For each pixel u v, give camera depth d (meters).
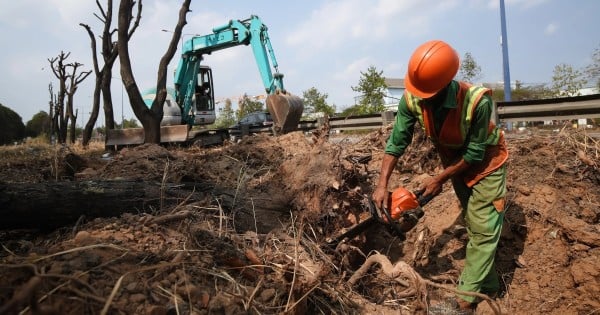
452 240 4.16
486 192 3.27
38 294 1.86
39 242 2.70
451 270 3.87
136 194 3.17
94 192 2.97
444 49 2.99
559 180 4.16
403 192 3.29
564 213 3.77
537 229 3.83
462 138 3.11
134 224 2.74
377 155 5.67
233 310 2.21
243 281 2.55
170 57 12.78
